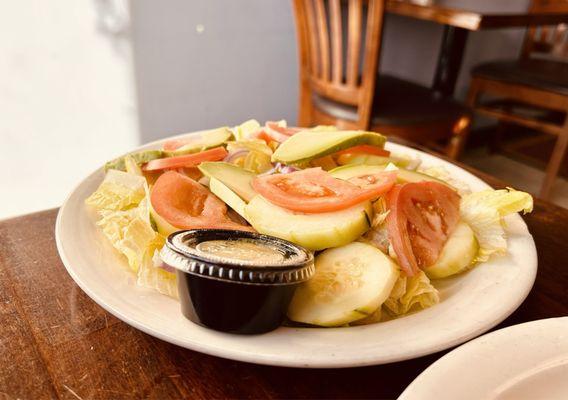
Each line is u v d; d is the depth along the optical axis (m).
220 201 0.87
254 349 0.55
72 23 2.19
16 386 0.55
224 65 2.72
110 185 0.90
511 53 3.76
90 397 0.54
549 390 0.50
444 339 0.57
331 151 0.93
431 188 0.85
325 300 0.66
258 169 0.98
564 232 0.99
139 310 0.61
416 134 2.15
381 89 2.34
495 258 0.79
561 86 2.45
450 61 2.73
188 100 2.67
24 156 2.28
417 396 0.46
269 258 0.61
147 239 0.76
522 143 3.78
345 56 3.00
